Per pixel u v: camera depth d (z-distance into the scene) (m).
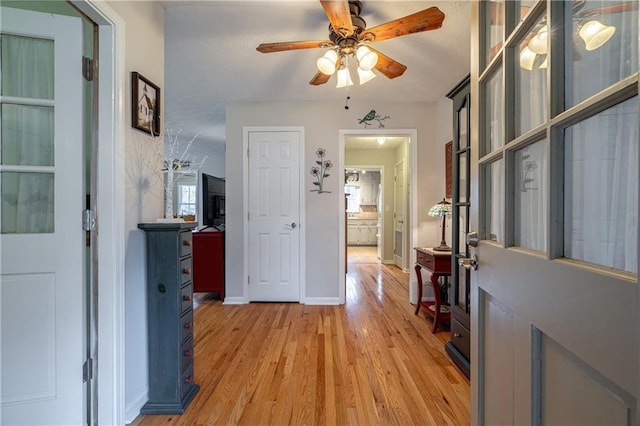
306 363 2.16
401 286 4.41
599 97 0.53
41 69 1.41
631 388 0.44
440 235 3.44
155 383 1.65
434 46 2.35
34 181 1.42
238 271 3.63
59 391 1.39
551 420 0.66
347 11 1.55
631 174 0.51
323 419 1.58
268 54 2.49
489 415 1.00
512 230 0.87
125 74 1.53
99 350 1.44
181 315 1.68
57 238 1.38
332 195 3.61
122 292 1.49
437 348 2.40
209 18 2.01
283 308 3.43
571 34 0.63
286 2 1.85
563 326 0.60
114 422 1.44
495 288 0.94
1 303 1.34
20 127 1.40
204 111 3.93
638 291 0.43
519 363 0.79
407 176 5.36
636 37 0.50
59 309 1.39
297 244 3.63
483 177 1.08
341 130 3.58
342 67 2.09
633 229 0.50
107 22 1.44
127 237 1.55
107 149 1.45
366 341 2.53
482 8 1.09
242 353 2.32
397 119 3.58
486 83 1.08
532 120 0.81
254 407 1.68
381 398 1.76
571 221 0.63
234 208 3.63
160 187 1.88
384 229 6.37
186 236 1.75
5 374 1.36
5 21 1.34
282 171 3.63
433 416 1.60
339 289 3.59
